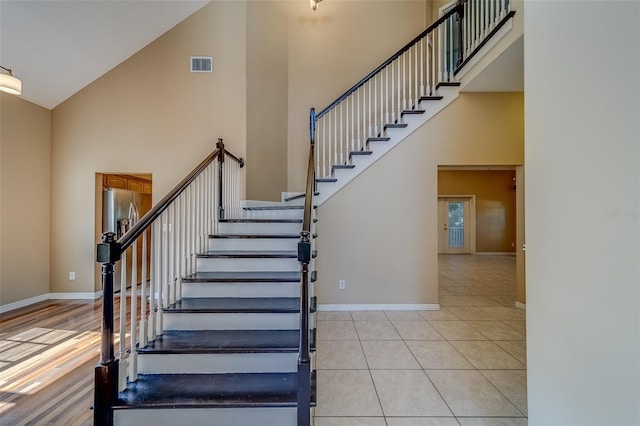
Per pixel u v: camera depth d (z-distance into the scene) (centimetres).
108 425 162
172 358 191
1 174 373
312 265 284
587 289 122
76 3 325
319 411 188
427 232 386
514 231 993
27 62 354
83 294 432
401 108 447
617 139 109
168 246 232
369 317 361
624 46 106
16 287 389
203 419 166
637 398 102
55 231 431
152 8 375
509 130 380
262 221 338
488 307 405
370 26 487
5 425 173
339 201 389
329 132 405
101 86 423
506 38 279
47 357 257
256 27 435
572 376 129
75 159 427
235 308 226
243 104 416
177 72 420
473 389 212
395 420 180
